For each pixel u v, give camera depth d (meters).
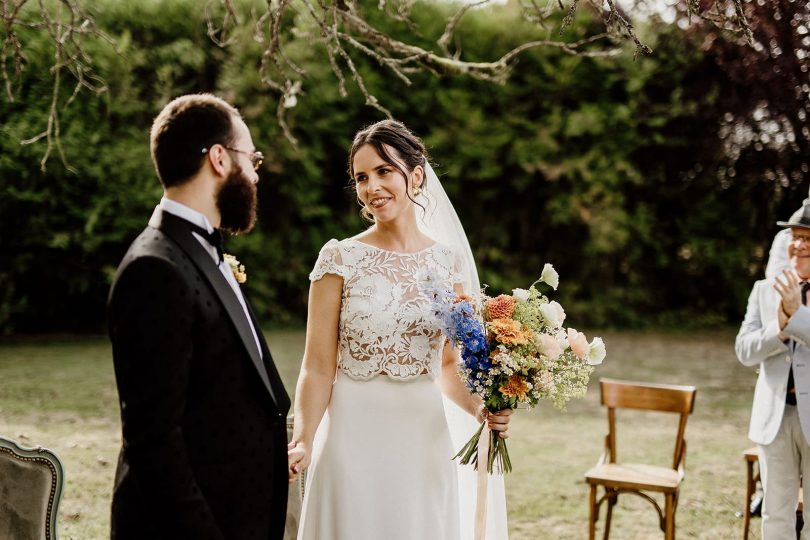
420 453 2.69
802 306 3.48
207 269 1.96
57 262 11.48
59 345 10.59
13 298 11.36
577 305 13.78
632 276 14.09
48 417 6.71
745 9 6.08
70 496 4.84
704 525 4.68
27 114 10.64
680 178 13.77
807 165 12.40
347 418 2.68
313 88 12.20
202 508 1.80
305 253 13.02
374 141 2.74
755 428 3.69
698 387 8.61
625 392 4.14
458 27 12.95
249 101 11.85
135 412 1.77
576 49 13.03
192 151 1.96
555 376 2.68
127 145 11.29
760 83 10.56
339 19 4.26
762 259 13.80
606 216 13.39
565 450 6.25
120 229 11.36
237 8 11.22
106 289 11.72
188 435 1.91
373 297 2.70
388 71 12.78
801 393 3.53
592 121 13.02
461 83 13.17
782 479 3.62
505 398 2.67
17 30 10.32
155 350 1.79
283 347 10.45
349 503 2.63
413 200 2.84
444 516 2.72
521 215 13.81
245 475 1.97
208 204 2.01
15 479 2.68
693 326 13.72
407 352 2.70
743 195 13.61
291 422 3.23
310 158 12.61
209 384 1.93
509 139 13.25
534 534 4.50
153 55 11.52
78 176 11.07
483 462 2.76
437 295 2.60
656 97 13.13
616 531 4.59
